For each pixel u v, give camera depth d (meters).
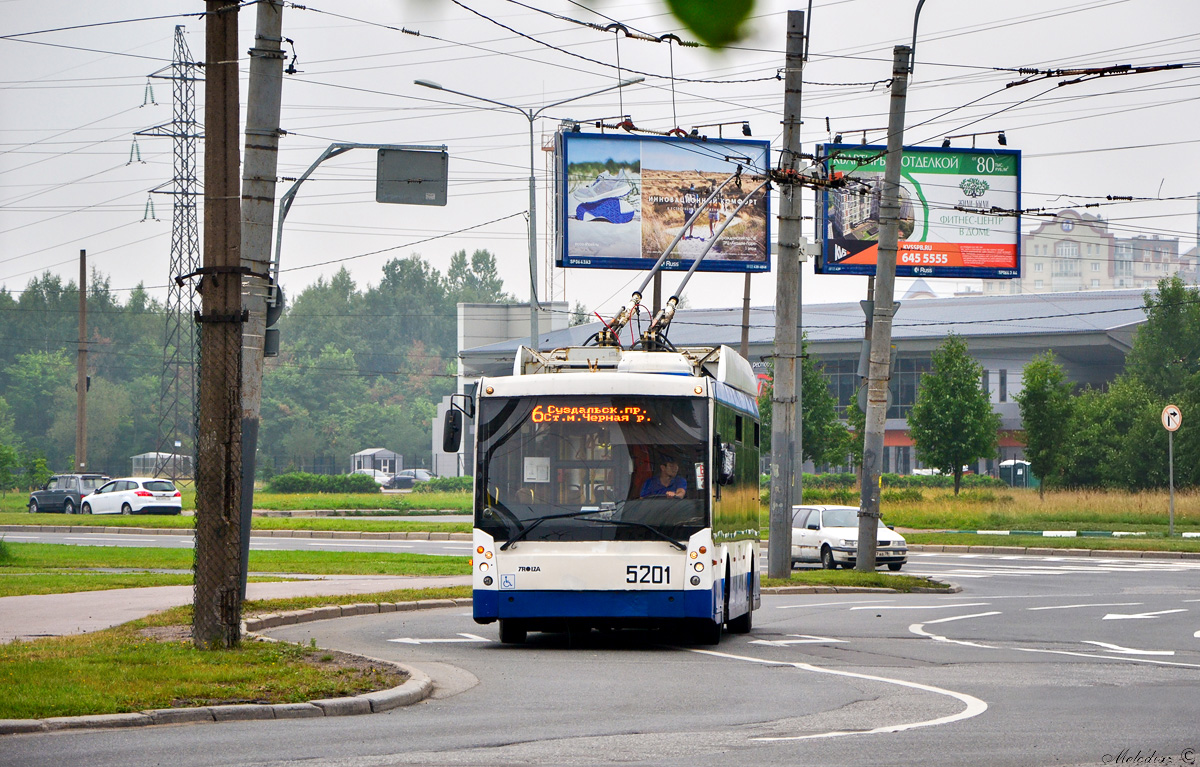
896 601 63.59
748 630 49.50
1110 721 26.30
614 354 47.56
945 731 24.97
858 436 159.50
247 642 37.06
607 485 42.91
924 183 117.62
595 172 111.06
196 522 35.81
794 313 72.62
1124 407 174.38
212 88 36.03
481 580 42.53
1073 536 114.38
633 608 42.22
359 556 82.56
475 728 25.58
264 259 50.88
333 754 22.28
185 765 21.09
